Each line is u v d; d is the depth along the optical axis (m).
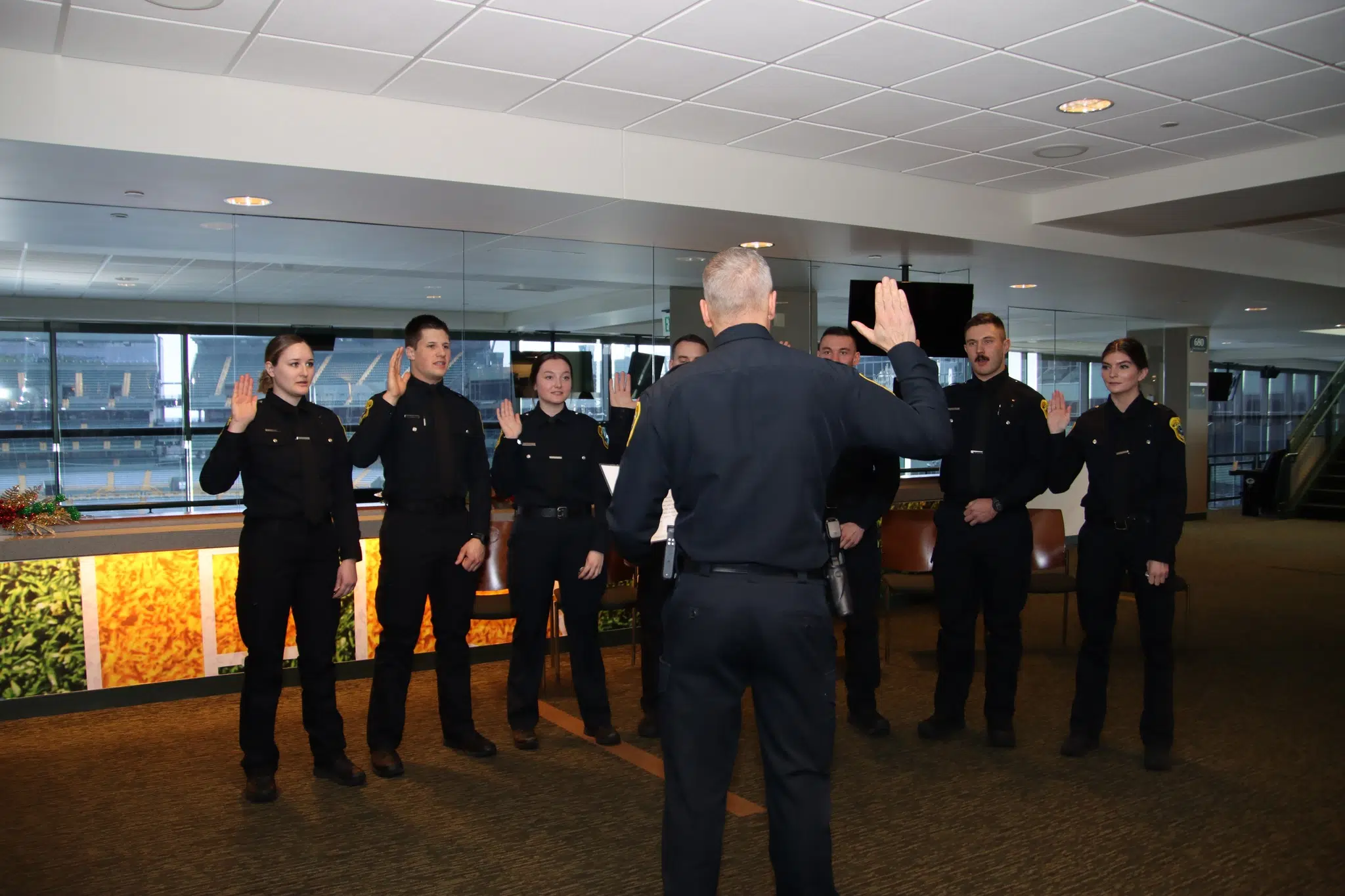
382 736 3.74
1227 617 6.66
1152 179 6.21
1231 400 19.14
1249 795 3.46
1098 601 3.81
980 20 3.75
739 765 3.84
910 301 7.15
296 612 3.58
